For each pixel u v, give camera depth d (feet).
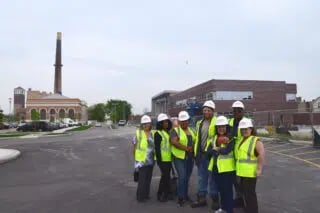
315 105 266.57
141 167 28.63
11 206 28.02
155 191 32.65
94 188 34.71
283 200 28.86
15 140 111.75
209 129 25.98
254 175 22.76
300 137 96.07
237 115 25.17
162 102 402.72
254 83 251.39
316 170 44.37
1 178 41.01
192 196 30.32
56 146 86.07
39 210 26.76
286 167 46.98
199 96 271.28
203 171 26.71
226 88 245.45
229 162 24.00
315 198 29.48
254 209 22.81
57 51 529.04
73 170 46.85
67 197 30.91
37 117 409.69
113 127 315.58
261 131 119.44
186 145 27.35
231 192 24.17
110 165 51.49
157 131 28.37
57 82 528.22
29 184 37.22
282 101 255.29
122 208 26.89
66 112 509.76
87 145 89.30
